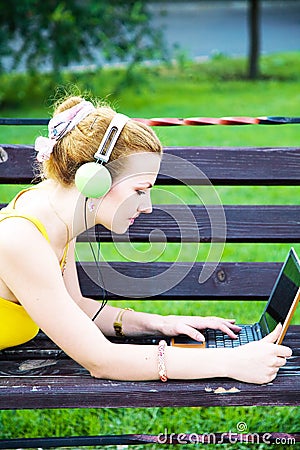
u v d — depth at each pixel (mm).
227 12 29375
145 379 3531
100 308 4176
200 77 17672
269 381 3496
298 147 4723
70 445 3873
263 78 17672
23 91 14945
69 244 4082
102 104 4012
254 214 4801
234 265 4875
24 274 3482
